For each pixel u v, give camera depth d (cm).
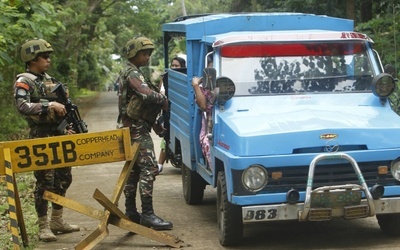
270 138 697
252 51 820
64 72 3681
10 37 1354
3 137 1747
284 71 815
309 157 693
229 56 816
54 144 710
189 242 788
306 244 758
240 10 2125
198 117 894
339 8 1700
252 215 693
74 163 716
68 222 912
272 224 861
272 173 694
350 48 835
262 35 825
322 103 793
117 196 768
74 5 2772
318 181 702
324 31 877
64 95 789
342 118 739
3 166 695
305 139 699
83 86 6025
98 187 1184
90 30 4200
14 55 1722
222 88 777
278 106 784
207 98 819
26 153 704
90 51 5666
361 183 695
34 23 1345
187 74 923
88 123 2462
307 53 827
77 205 772
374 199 709
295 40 827
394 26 1420
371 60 835
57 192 826
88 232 854
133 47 842
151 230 775
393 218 763
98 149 724
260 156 692
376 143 712
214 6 2966
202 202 1034
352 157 701
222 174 759
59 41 2764
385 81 796
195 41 916
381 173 713
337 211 695
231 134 723
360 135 709
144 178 848
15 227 688
